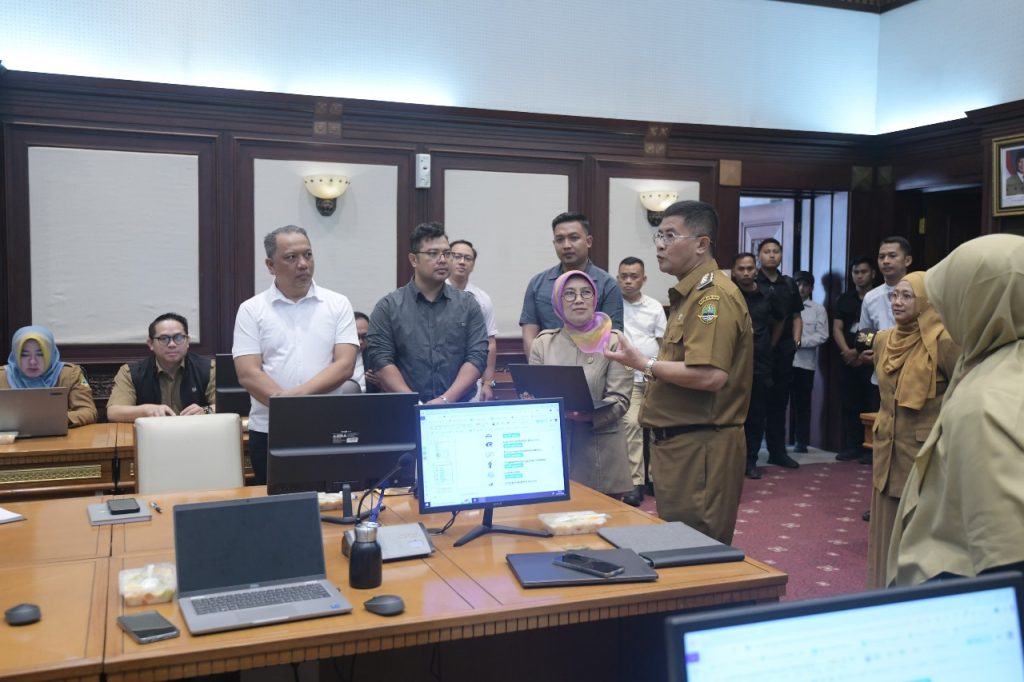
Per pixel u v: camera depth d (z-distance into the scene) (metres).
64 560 2.32
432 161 6.25
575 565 2.18
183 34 5.74
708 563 2.30
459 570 2.24
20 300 5.43
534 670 2.70
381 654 2.64
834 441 7.64
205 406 4.67
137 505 2.80
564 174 6.59
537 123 6.45
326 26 6.05
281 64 5.96
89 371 5.60
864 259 7.09
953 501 1.60
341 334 3.54
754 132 6.98
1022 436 1.51
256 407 3.55
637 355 2.87
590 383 3.39
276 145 5.89
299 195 5.95
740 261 6.47
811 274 7.68
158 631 1.79
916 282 3.46
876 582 3.46
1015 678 1.12
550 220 6.56
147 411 4.40
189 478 3.49
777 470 6.82
